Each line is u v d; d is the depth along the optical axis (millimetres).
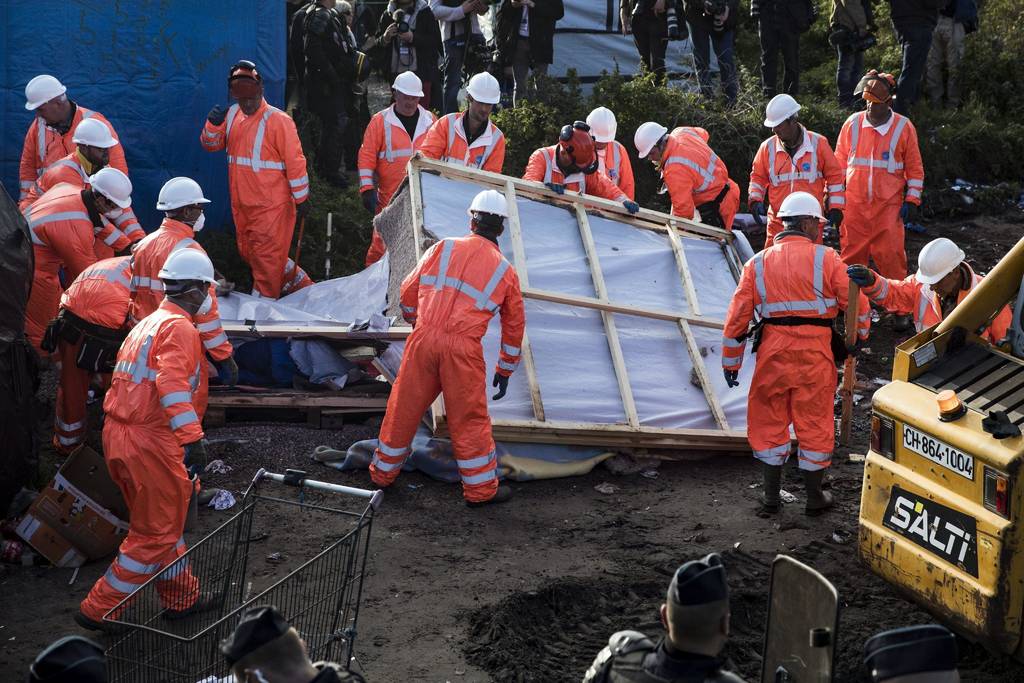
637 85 14266
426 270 7543
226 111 10469
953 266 7289
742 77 15773
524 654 5906
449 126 10508
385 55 14344
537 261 9172
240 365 8945
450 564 6836
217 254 11578
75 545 6766
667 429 8414
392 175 11102
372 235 11781
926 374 6070
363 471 8195
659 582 6641
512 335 7617
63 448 8242
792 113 10617
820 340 7293
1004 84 16766
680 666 3283
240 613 4867
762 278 7336
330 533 7191
